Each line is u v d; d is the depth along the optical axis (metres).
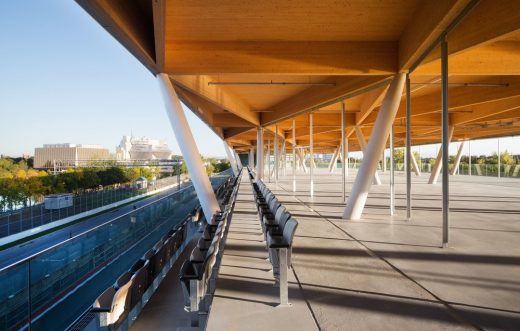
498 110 15.30
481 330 2.67
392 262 4.52
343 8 6.14
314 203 11.32
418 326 2.73
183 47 7.75
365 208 10.14
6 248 16.17
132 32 6.10
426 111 13.64
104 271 6.10
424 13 5.86
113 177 42.41
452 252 5.05
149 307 3.85
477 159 45.78
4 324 3.69
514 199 12.54
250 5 6.01
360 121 17.14
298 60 7.67
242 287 3.56
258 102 15.41
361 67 7.68
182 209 12.66
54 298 4.59
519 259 4.68
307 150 42.09
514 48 7.59
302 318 2.88
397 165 44.47
